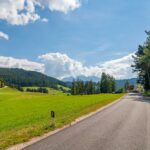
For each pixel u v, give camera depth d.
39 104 64.50
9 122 29.06
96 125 21.70
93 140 14.95
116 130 18.56
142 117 26.92
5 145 14.11
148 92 106.88
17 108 53.62
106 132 17.80
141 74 111.94
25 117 33.84
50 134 17.72
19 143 14.71
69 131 18.78
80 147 13.13
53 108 48.25
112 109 38.91
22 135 17.16
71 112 35.53
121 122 23.17
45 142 14.80
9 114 40.38
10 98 104.94
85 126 21.28
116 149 12.52
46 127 20.77
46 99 90.44
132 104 49.81
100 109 39.78
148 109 37.56
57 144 14.07
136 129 18.78
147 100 65.75
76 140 15.10
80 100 73.56
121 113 32.03
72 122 24.25
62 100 78.88
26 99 94.62
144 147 12.87
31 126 22.44
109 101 62.06
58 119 26.50
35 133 17.84
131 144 13.60
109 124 22.06
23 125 24.97
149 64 97.00
